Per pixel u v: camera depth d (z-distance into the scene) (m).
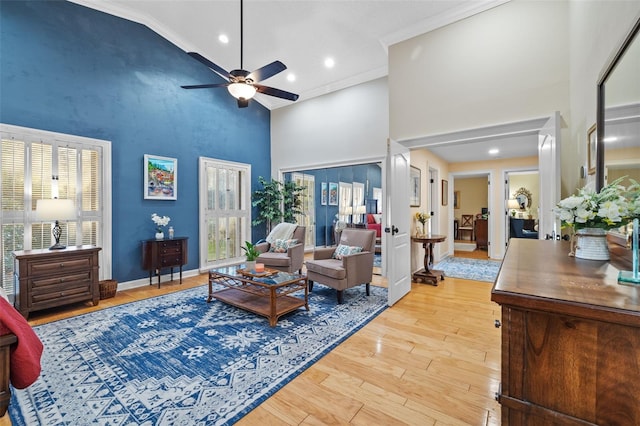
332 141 5.48
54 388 1.82
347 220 5.48
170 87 4.63
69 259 3.21
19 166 3.28
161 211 4.52
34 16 3.37
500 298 0.80
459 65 3.29
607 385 0.70
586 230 1.28
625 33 1.39
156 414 1.60
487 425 1.51
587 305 0.70
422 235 4.63
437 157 5.90
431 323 2.84
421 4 3.30
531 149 5.25
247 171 5.85
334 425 1.52
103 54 3.91
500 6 3.04
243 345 2.39
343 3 3.48
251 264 3.36
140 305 3.39
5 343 1.13
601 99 1.78
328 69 4.95
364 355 2.23
